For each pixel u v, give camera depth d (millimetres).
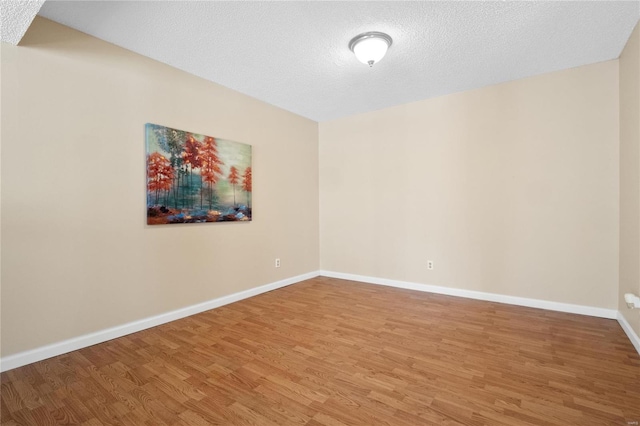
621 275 2639
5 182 1973
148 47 2527
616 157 2738
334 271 4652
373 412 1552
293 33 2320
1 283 1963
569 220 2957
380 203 4176
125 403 1641
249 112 3627
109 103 2453
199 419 1515
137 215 2621
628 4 1979
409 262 3947
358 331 2580
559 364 1992
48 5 1979
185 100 2975
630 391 1689
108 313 2441
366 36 2324
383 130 4125
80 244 2295
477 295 3461
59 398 1685
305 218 4500
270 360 2094
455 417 1504
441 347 2266
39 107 2102
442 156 3664
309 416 1527
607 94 2770
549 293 3066
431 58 2707
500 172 3301
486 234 3398
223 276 3326
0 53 1948
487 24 2199
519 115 3182
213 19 2143
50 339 2150
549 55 2668
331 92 3541
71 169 2248
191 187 3004
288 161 4203
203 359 2115
